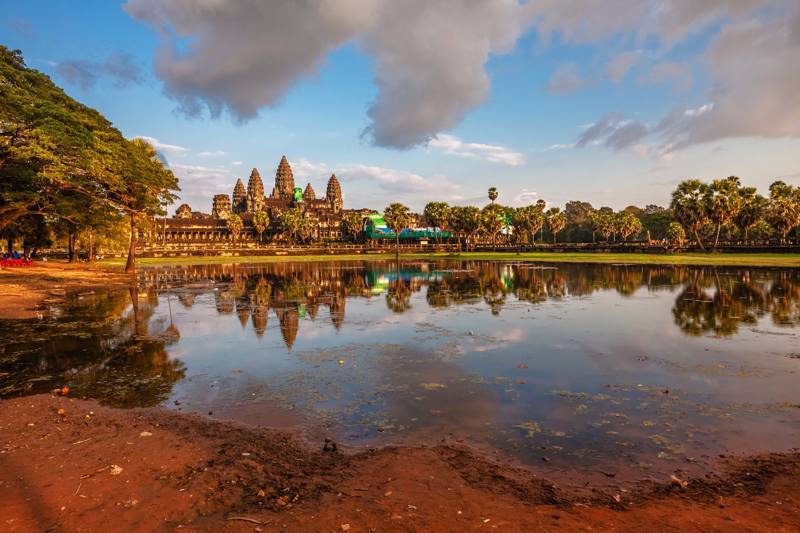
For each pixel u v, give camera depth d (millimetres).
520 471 6297
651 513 5180
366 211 156250
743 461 6539
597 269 46031
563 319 18547
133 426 8008
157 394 9875
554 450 6977
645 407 8766
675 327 16531
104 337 15781
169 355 13297
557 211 103812
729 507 5305
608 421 8094
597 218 112000
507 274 42469
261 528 4914
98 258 74250
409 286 32844
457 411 8688
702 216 68312
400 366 11867
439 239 132000
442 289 30500
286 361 12500
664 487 5832
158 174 45188
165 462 6559
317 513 5207
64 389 10086
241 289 31438
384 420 8281
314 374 11219
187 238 128375
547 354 12977
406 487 5836
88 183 34031
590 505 5383
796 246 57844
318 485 5898
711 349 13203
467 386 10172
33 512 5215
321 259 82375
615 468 6375
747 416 8250
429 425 8031
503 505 5375
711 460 6586
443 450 6980
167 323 18438
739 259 53500
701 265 47688
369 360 12484
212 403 9297
